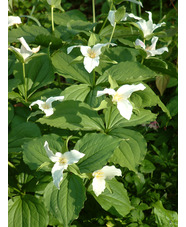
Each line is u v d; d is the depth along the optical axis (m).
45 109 0.71
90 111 0.79
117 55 0.93
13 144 0.77
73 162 0.63
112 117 0.80
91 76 0.86
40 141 0.72
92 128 0.77
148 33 0.88
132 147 0.75
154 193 0.87
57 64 0.89
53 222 0.75
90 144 0.71
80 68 0.87
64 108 0.78
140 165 0.90
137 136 0.76
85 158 0.69
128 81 0.83
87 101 0.82
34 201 0.72
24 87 0.86
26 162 0.69
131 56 0.93
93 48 0.74
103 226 0.80
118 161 0.74
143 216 0.81
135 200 0.84
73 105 0.78
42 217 0.70
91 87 0.84
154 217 0.83
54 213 0.65
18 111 0.85
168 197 0.92
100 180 0.68
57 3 0.94
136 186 0.87
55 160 0.64
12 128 0.80
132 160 0.74
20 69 0.88
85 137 0.71
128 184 0.90
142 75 0.85
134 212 0.80
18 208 0.71
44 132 0.85
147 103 0.83
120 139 0.71
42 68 0.89
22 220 0.70
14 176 0.77
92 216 0.83
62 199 0.66
